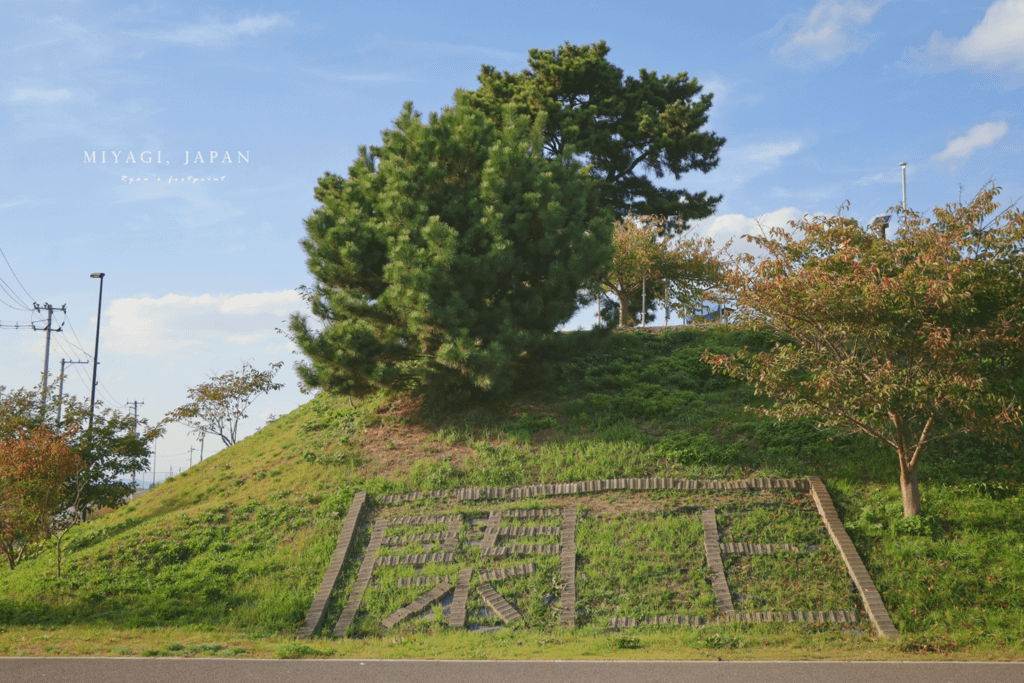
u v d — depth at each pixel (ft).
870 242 52.31
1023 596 41.39
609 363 81.51
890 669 32.32
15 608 49.16
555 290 71.46
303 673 32.50
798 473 56.24
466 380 69.92
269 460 73.31
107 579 53.72
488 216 67.62
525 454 63.10
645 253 97.76
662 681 30.40
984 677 30.63
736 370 53.16
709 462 58.70
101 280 116.06
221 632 44.73
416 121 72.59
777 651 37.24
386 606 47.39
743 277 51.29
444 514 56.13
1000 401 45.52
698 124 127.34
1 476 59.72
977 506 49.80
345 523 56.54
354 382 70.74
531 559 49.85
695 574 46.80
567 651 37.93
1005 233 45.27
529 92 120.37
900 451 49.19
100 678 31.24
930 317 45.60
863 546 47.73
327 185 94.32
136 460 90.94
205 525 60.54
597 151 122.21
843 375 46.57
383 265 70.33
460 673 32.27
